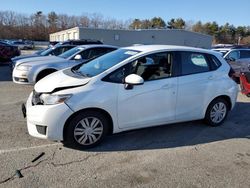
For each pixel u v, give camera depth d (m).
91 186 3.44
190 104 5.21
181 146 4.70
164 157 4.27
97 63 5.06
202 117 5.49
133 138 4.95
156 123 4.90
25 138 4.73
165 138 5.02
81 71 4.94
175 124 5.75
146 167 3.94
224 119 5.86
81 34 44.25
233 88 5.73
